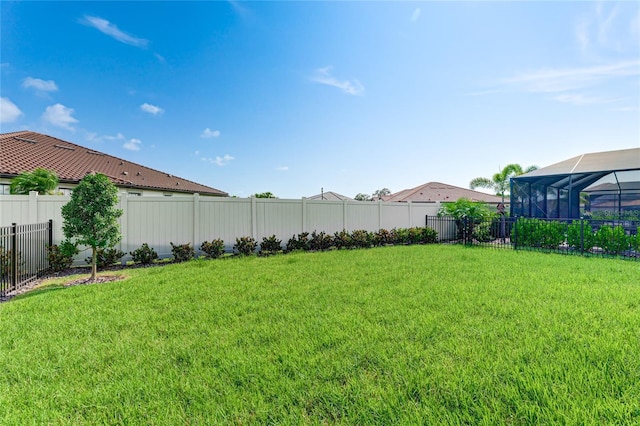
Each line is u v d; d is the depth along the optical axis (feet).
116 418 6.57
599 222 31.40
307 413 6.60
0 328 11.57
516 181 49.57
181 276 20.58
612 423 5.91
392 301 14.26
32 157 42.19
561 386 7.15
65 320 12.40
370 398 6.91
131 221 27.66
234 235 31.91
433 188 99.14
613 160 41.63
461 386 7.23
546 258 26.43
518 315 12.03
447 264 23.67
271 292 16.20
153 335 10.85
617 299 13.96
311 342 9.95
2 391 7.54
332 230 37.55
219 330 11.21
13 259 18.10
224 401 7.06
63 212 20.33
